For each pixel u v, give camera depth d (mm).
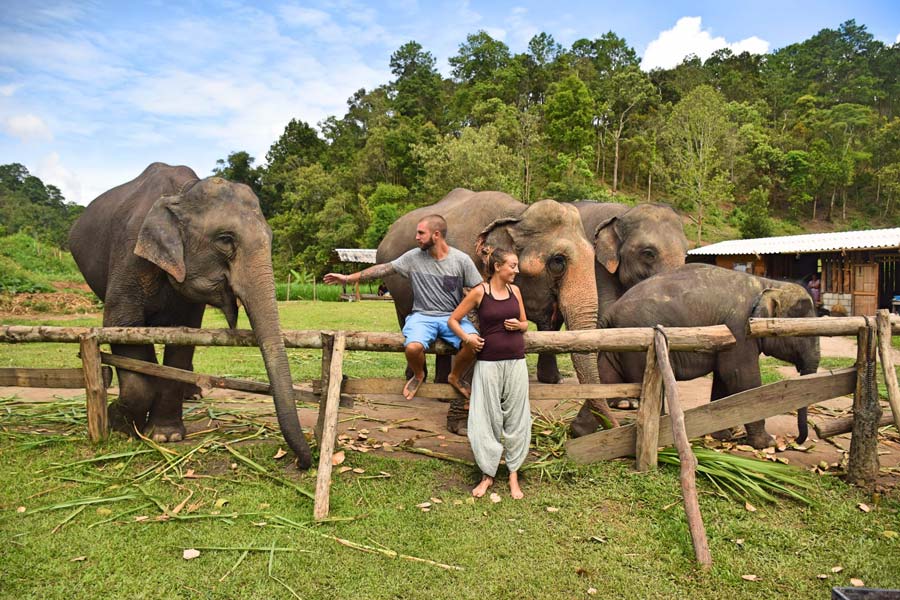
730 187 63219
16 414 5695
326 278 4656
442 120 86125
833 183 72750
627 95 77750
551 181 60781
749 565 3148
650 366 4207
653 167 64875
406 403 6574
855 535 3455
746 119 80125
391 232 7711
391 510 3701
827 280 21156
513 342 3973
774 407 4305
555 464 4387
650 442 4242
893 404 4090
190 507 3713
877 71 110000
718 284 5051
